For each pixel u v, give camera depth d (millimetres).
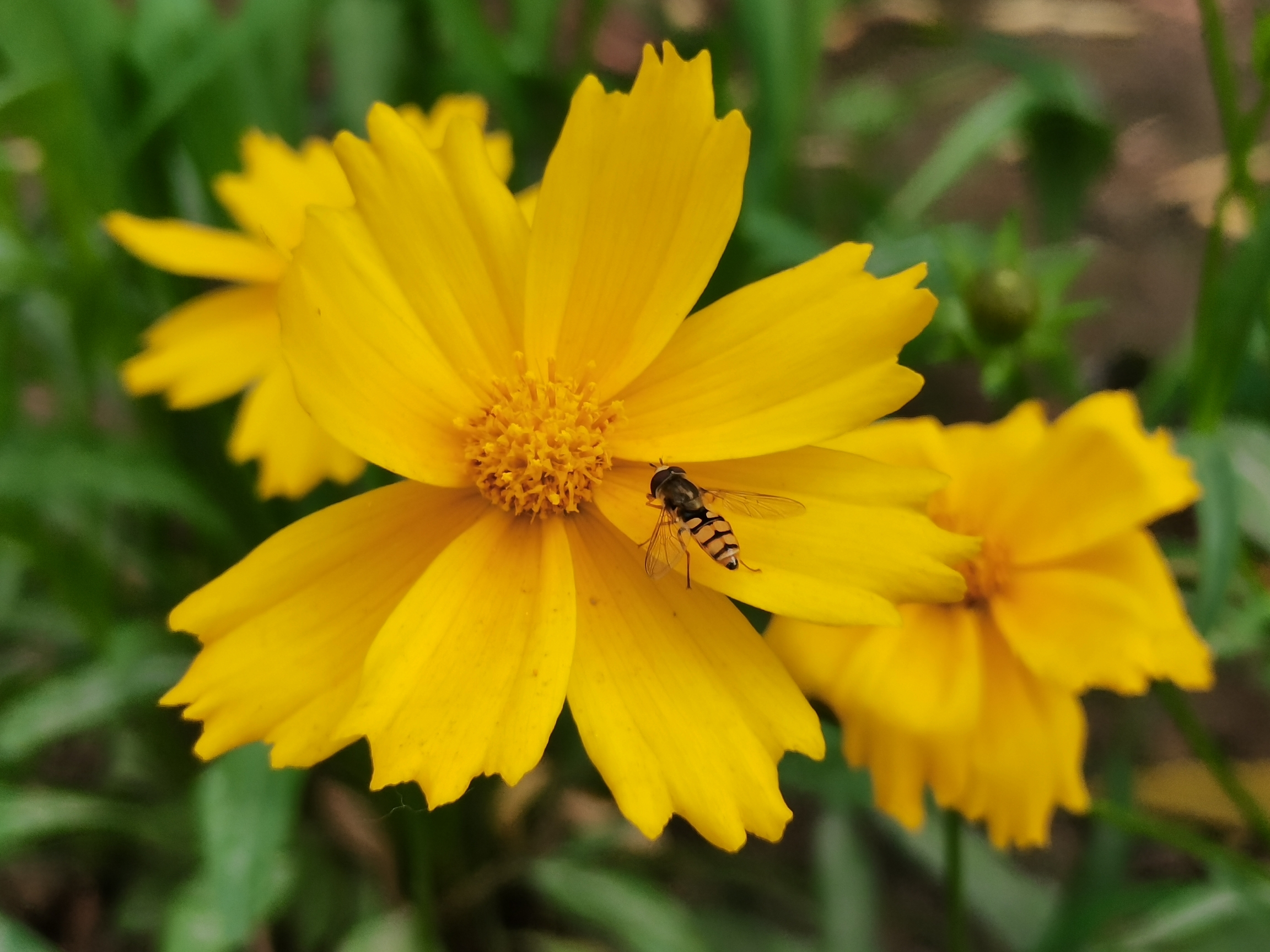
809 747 151
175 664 203
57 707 198
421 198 159
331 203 207
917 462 184
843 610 151
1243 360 210
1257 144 377
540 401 161
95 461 196
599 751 150
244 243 203
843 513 156
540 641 150
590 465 162
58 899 224
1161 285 332
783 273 161
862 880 216
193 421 219
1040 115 301
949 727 170
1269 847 229
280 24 239
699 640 155
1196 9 437
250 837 188
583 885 213
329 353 151
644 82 158
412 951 205
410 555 159
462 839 208
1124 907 205
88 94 220
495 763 146
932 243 215
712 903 233
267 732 151
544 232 160
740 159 157
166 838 210
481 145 162
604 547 163
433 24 269
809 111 341
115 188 220
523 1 280
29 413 280
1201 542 191
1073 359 246
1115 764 225
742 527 157
